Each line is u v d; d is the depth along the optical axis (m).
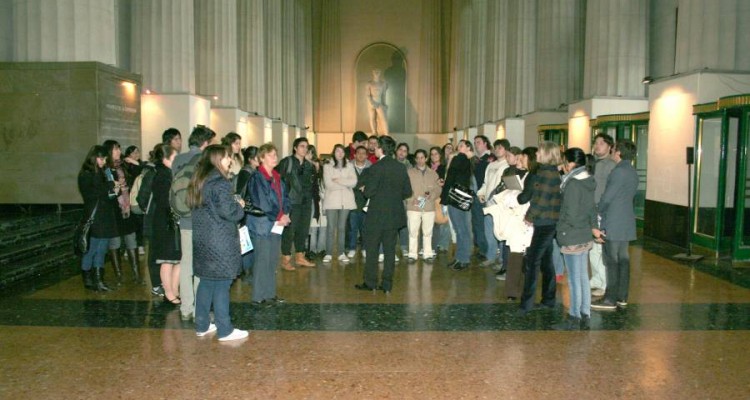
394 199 7.48
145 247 10.34
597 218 6.23
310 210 9.27
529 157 6.88
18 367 4.73
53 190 10.51
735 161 9.38
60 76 10.33
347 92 42.94
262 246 6.77
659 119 11.66
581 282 6.16
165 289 6.64
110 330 5.73
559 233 6.17
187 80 15.34
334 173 9.61
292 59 35.44
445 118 42.34
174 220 6.32
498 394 4.27
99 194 7.19
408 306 6.77
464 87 36.09
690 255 9.81
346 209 9.60
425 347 5.28
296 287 7.79
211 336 5.57
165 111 14.98
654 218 11.84
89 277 7.33
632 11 14.98
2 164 10.50
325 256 9.72
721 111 9.45
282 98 34.41
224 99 20.45
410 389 4.34
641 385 4.45
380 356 5.04
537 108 20.33
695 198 10.11
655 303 6.87
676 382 4.51
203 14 20.25
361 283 8.03
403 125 42.72
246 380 4.49
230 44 20.73
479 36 32.06
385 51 42.78
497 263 9.61
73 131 10.38
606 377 4.60
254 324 6.00
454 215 9.08
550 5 19.72
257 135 24.39
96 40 10.55
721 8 10.53
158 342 5.38
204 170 5.34
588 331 5.79
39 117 10.39
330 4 42.56
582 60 19.64
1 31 10.93
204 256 5.31
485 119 28.42
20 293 7.19
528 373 4.67
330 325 5.97
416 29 42.69
